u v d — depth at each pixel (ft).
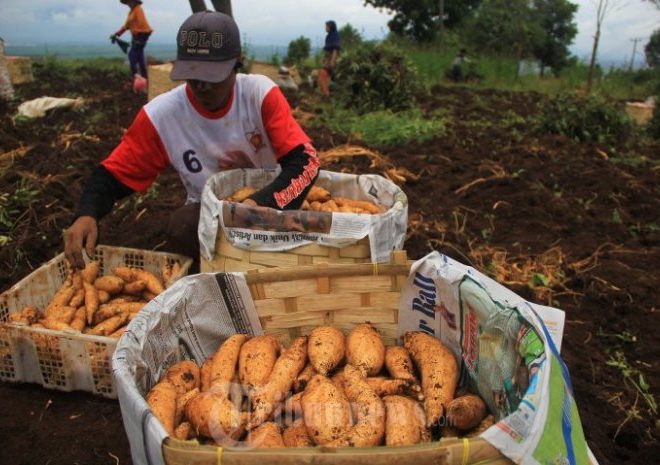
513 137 26.48
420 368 6.82
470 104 40.32
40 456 7.41
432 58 63.67
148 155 9.67
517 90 52.65
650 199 18.19
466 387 6.93
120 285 10.14
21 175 16.48
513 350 5.86
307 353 7.01
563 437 4.72
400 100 33.86
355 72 33.60
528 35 84.94
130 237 13.44
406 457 4.07
